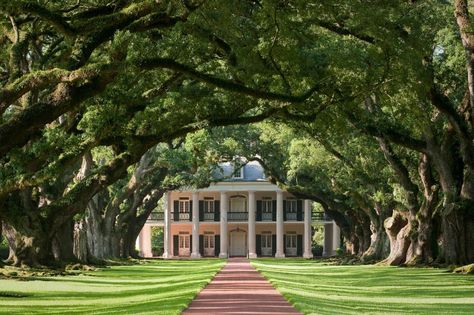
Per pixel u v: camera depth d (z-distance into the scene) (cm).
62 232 5812
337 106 4100
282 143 8131
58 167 3369
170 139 3822
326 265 7894
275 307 2427
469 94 4716
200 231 12581
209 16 3020
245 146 8456
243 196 12625
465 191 5053
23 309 2631
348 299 3019
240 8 3134
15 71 3038
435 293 3406
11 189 3350
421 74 3762
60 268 5178
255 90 3069
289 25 3153
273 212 12531
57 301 3022
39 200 5347
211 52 3434
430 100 4675
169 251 12438
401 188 6203
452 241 5156
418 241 6162
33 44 3575
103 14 2722
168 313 2180
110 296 3319
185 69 2844
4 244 9462
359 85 3678
